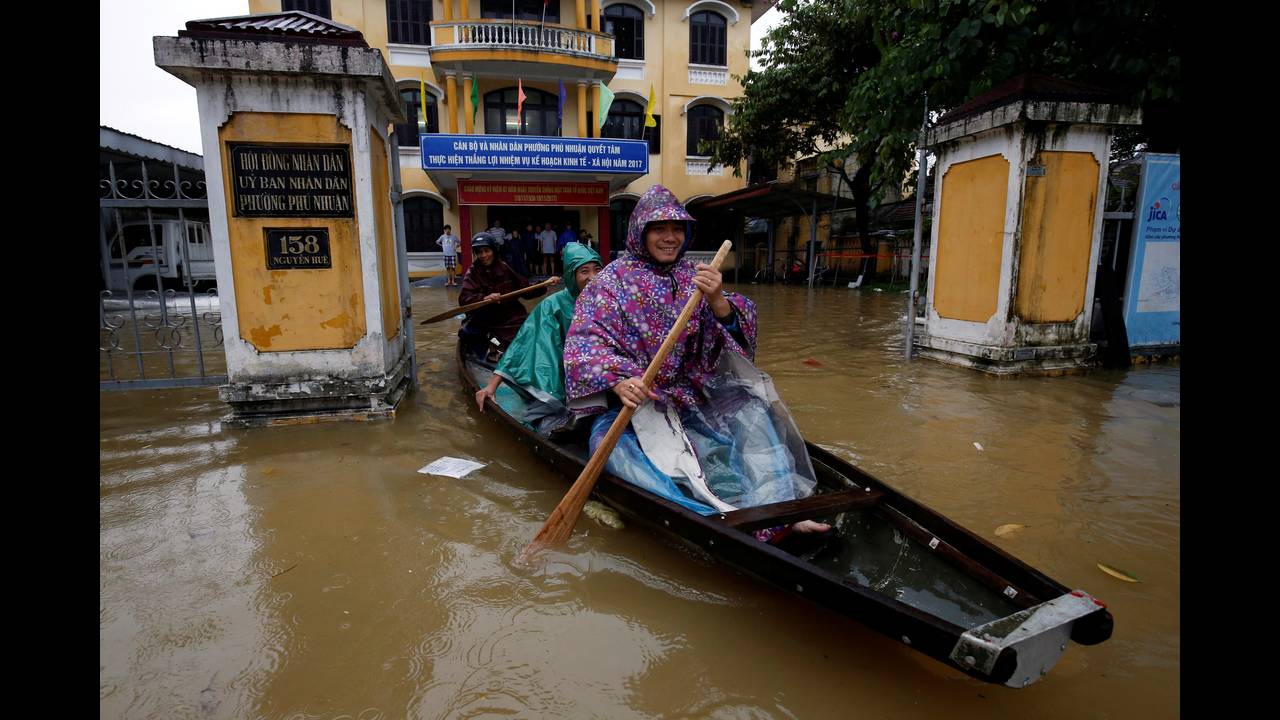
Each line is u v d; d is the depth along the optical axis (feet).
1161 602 7.31
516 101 60.13
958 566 6.81
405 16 56.49
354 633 6.81
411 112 57.82
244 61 12.41
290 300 13.78
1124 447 12.38
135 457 11.98
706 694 5.97
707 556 8.36
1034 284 18.34
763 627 6.95
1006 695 5.96
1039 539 8.75
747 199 52.90
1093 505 9.82
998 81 19.22
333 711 5.76
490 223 60.70
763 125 53.93
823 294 46.83
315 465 11.57
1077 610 5.28
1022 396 16.25
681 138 64.28
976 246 19.16
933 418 14.32
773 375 18.79
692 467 8.79
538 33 55.42
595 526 9.16
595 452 8.65
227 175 13.11
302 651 6.54
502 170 50.29
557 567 8.08
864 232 52.65
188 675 6.19
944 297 20.57
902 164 30.04
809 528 8.15
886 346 23.73
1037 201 17.85
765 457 8.93
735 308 9.98
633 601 7.39
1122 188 21.40
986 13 17.38
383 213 15.29
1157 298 20.22
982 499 10.05
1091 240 18.62
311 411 14.25
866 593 5.71
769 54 52.70
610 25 61.87
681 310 10.07
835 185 63.05
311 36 12.74
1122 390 16.79
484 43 53.47
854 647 6.64
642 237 10.12
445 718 5.67
